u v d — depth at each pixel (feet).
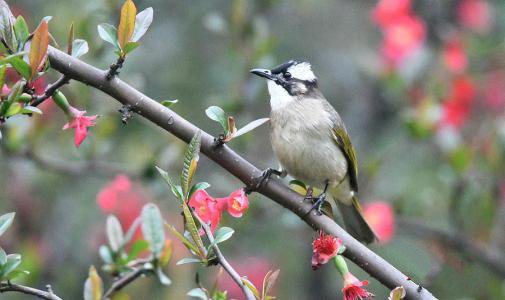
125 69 40.32
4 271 17.88
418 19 44.45
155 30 44.29
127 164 38.17
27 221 40.11
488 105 44.88
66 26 38.96
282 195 20.68
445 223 40.47
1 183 40.34
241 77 38.83
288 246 42.42
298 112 31.55
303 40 47.78
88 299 18.95
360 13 49.01
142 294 35.17
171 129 19.38
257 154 43.16
